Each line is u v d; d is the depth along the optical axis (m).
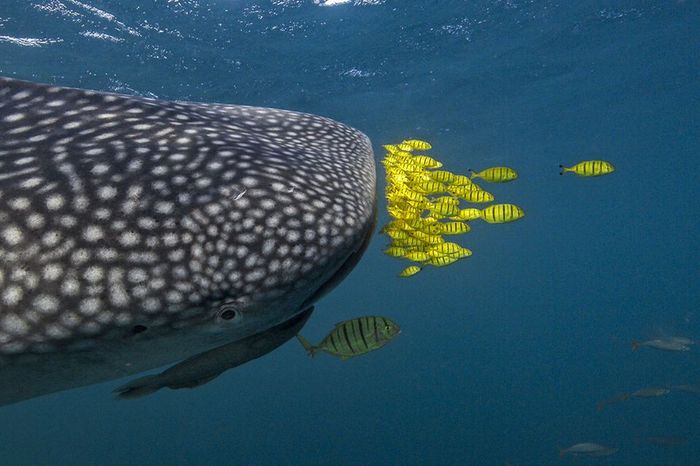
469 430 30.28
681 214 73.25
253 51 12.45
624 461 23.09
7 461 29.28
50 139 1.53
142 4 10.16
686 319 23.39
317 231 1.42
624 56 16.55
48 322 1.27
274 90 14.83
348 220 1.48
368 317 2.61
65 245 1.28
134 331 1.33
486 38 13.80
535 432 28.95
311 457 27.81
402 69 14.86
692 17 14.28
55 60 11.54
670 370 36.28
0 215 1.30
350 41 12.80
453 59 14.73
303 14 11.36
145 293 1.29
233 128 1.87
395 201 2.77
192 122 1.76
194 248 1.33
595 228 77.88
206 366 1.46
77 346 1.31
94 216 1.32
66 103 1.72
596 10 13.27
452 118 19.83
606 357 43.97
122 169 1.42
